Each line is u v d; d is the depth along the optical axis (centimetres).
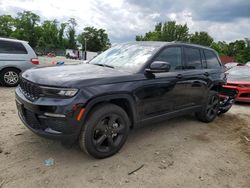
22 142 364
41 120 299
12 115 489
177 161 345
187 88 453
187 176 308
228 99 632
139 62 385
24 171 290
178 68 442
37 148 349
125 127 348
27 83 322
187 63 468
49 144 363
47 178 280
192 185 290
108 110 321
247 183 305
